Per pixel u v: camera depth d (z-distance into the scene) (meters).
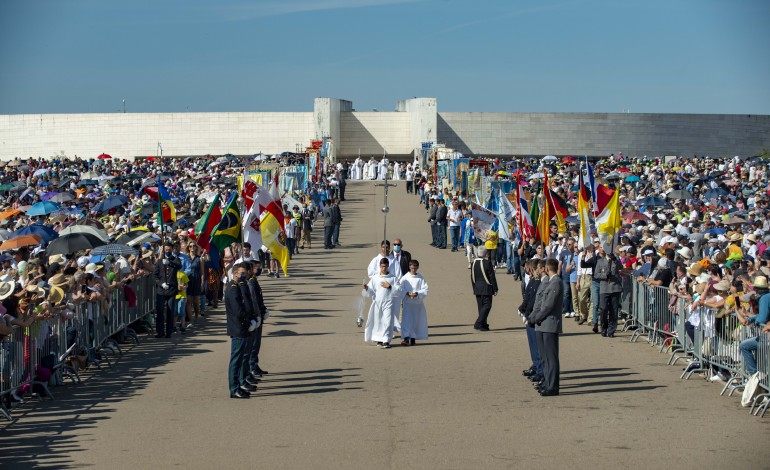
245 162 66.62
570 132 89.19
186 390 15.66
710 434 12.55
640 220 32.25
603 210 22.33
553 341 14.89
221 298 27.66
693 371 16.53
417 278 19.83
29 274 17.97
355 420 13.38
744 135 93.25
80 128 92.62
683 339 17.72
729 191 47.31
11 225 27.95
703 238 26.19
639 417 13.48
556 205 25.11
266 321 23.33
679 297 17.97
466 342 20.16
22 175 56.28
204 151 91.50
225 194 40.81
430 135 88.25
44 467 11.26
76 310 17.00
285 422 13.33
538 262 16.30
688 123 90.75
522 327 22.17
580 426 12.96
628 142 89.56
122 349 19.83
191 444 12.21
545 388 14.91
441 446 11.99
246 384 15.41
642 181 55.41
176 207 37.78
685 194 39.38
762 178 53.56
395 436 12.50
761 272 17.41
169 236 25.95
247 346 15.45
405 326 19.80
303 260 36.38
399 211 54.47
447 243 41.78
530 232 26.73
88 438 12.56
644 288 20.42
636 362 17.81
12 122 94.81
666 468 11.06
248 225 26.11
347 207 56.88
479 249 21.81
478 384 15.84
